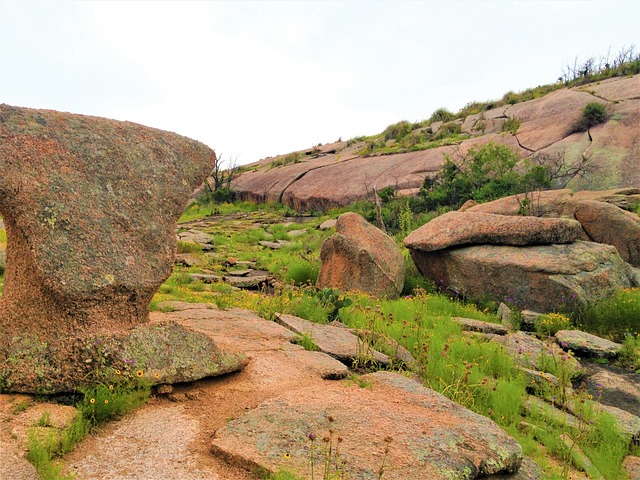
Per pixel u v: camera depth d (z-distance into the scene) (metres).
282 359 4.89
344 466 3.07
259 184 34.38
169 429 3.42
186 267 13.41
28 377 3.52
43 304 3.68
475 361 6.10
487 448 3.45
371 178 27.81
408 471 3.08
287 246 18.78
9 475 2.67
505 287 9.62
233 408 3.75
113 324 3.84
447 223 10.79
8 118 3.73
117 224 3.91
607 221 12.27
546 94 31.94
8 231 3.89
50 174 3.73
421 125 35.41
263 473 3.01
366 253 10.20
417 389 4.34
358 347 5.65
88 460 3.01
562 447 4.30
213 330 5.70
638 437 4.86
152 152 4.27
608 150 21.38
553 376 6.07
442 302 9.21
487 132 28.73
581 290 9.03
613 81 29.02
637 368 7.03
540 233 9.87
